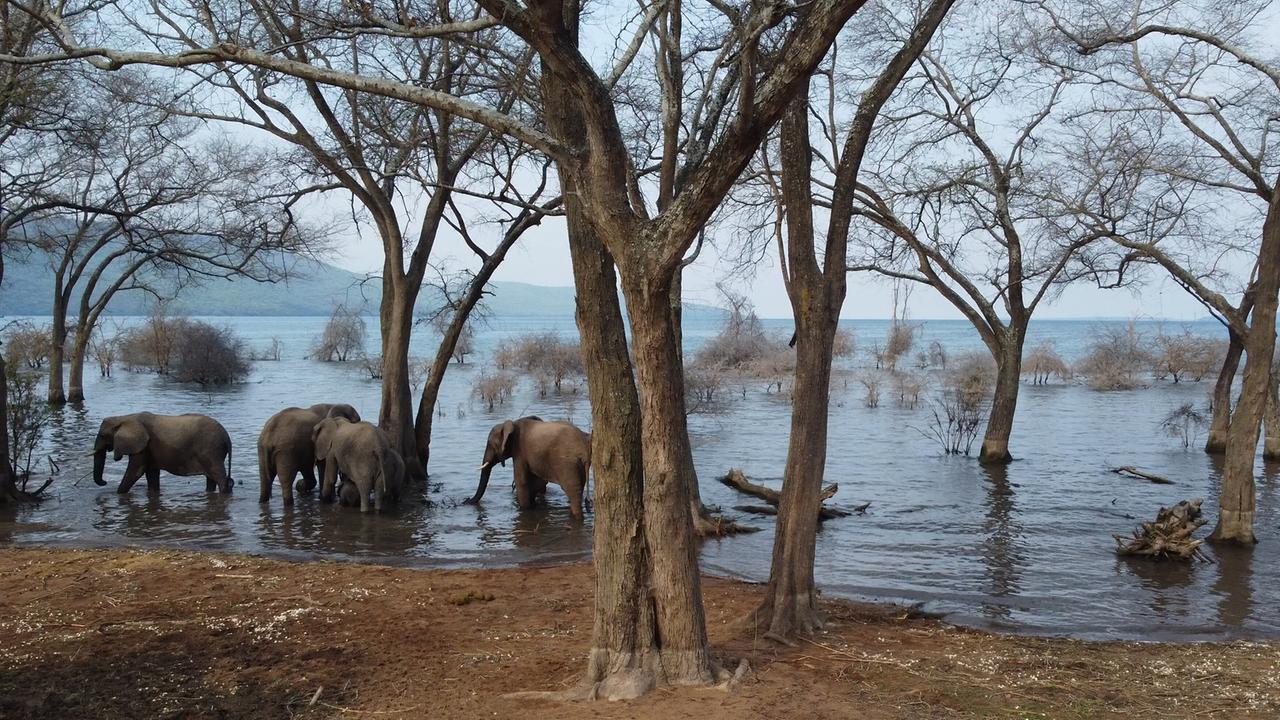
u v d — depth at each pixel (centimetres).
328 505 1670
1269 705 683
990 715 645
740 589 1066
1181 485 1906
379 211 1841
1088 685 725
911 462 2191
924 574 1195
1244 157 1900
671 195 878
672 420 638
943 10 787
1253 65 1563
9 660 765
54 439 2506
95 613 918
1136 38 1673
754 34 542
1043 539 1404
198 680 720
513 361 5066
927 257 2105
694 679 662
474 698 671
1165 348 4938
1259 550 1355
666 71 869
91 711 655
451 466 2117
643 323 614
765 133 566
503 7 570
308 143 1759
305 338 11338
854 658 765
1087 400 3847
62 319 3581
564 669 729
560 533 1445
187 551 1278
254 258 2572
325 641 826
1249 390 1378
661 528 650
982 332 2189
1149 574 1207
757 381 4656
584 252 646
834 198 788
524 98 1016
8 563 1155
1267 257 1359
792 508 825
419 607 954
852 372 4706
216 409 3403
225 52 667
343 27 694
